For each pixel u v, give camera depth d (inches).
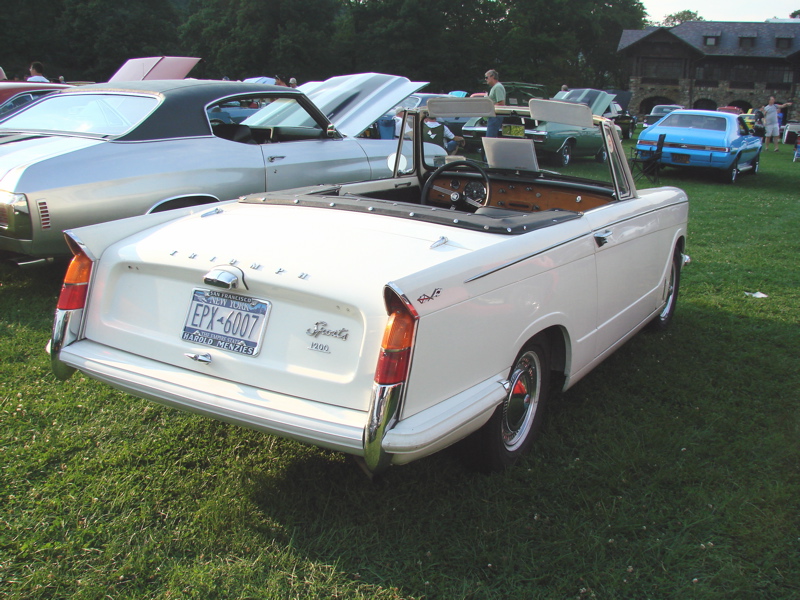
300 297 84.0
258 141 216.2
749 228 329.1
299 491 100.5
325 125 235.9
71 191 164.6
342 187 141.4
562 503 99.4
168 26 2229.3
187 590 79.7
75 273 97.9
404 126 156.6
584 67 2753.4
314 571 83.8
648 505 99.6
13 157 170.1
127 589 79.9
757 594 82.7
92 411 123.0
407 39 1967.3
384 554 87.4
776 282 227.3
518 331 96.4
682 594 82.1
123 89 199.5
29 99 361.1
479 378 90.2
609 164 134.4
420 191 167.2
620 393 139.2
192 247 94.9
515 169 153.6
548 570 85.4
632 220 133.6
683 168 564.1
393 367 76.4
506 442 107.3
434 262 86.5
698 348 166.1
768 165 739.4
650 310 154.6
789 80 2345.0
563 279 106.7
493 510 97.0
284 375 83.7
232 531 90.7
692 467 110.2
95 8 2106.3
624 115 912.3
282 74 1972.2
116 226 103.3
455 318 83.6
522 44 2126.0
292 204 115.7
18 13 2076.8
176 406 89.1
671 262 161.5
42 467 104.3
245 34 1972.2
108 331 97.0
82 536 88.7
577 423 124.9
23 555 84.6
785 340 171.8
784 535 93.8
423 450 79.2
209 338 89.7
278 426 80.6
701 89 2411.4
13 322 164.6
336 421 78.7
